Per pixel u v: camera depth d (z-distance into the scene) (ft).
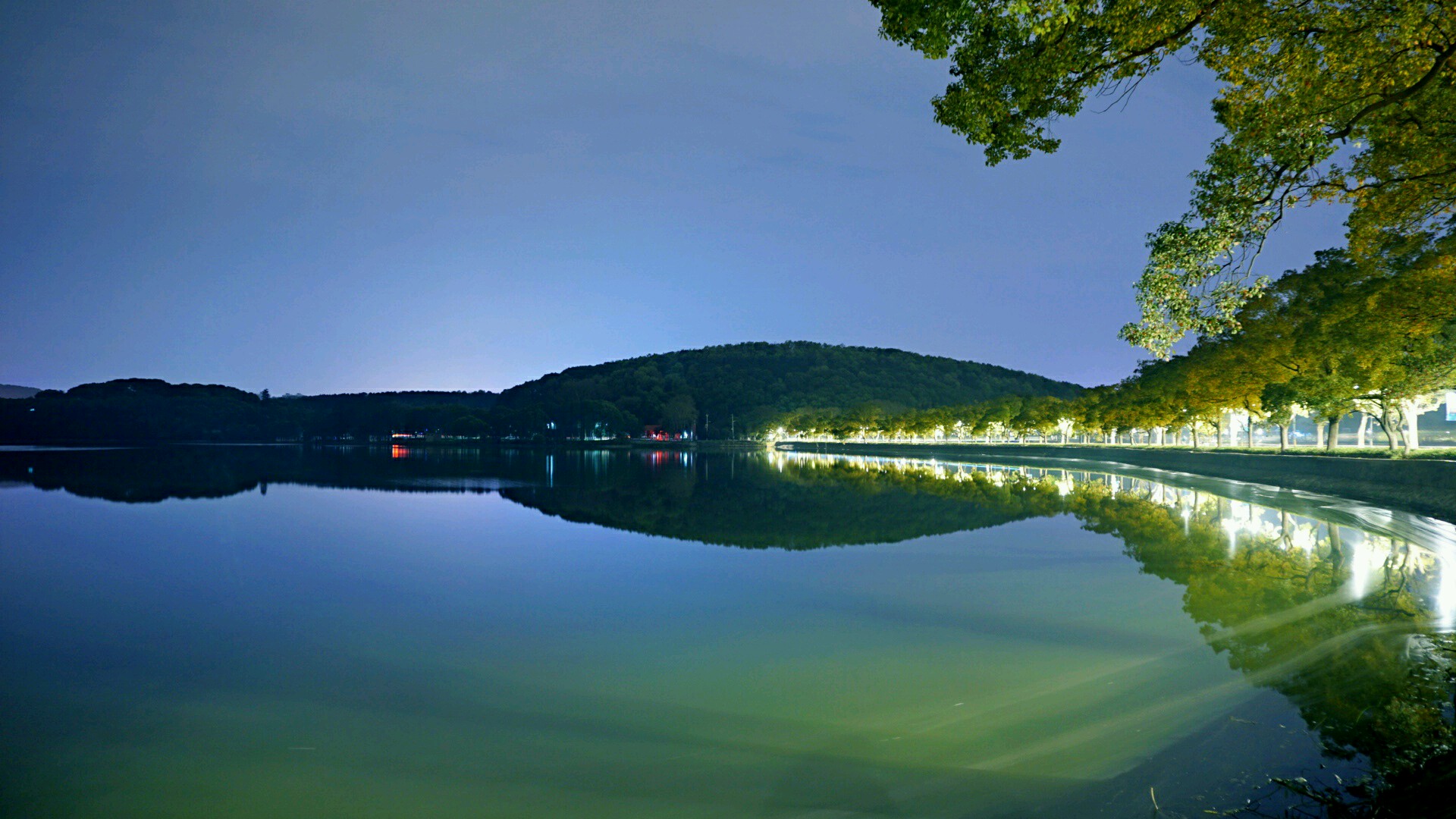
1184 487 152.66
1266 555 71.56
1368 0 32.63
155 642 49.80
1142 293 41.81
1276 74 35.86
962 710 35.22
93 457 385.09
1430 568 62.90
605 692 38.91
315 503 147.64
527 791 28.30
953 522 106.22
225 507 138.21
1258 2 31.83
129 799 28.32
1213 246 39.47
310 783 29.30
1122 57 33.53
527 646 47.57
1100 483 170.81
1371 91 35.37
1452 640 41.22
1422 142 40.42
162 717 36.42
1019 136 36.14
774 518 118.01
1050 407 428.97
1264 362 165.07
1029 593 59.21
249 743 33.24
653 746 32.09
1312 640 42.91
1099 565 70.03
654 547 88.84
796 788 27.89
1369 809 22.93
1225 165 40.14
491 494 168.66
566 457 448.65
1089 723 32.73
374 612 57.21
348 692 39.73
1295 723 30.81
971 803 26.11
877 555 79.25
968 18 31.24
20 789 29.17
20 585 68.59
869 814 25.63
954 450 367.86
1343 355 129.49
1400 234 48.65
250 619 55.62
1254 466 153.89
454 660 45.06
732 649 45.98
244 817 26.89
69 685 41.19
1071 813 24.85
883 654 44.45
